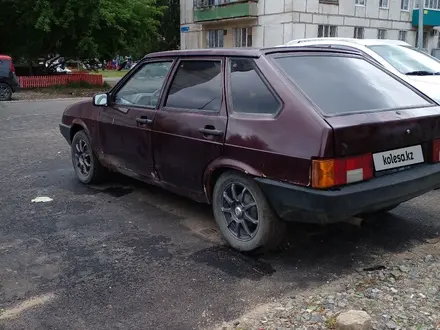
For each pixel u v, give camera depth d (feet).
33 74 88.02
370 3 98.43
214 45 106.52
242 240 12.82
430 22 107.96
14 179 20.86
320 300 10.43
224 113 12.85
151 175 15.80
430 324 9.31
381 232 14.35
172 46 163.73
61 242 13.85
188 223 15.29
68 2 72.74
